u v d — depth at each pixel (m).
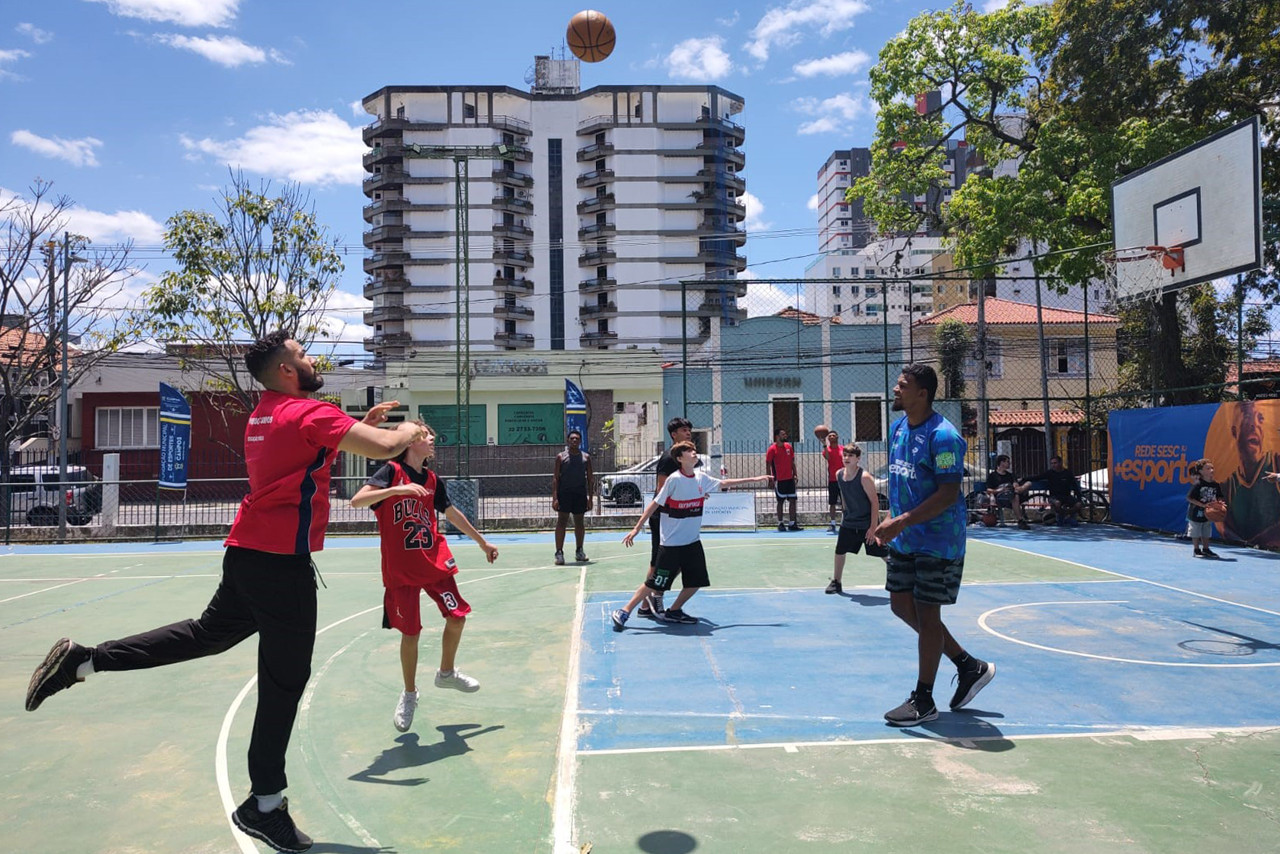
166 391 16.80
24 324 24.80
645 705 5.41
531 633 7.57
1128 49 17.06
